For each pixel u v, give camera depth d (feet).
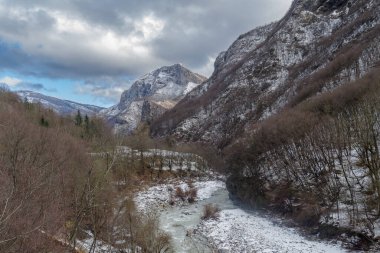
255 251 135.95
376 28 458.91
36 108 335.88
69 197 86.22
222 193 273.54
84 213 83.30
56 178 80.89
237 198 249.34
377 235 126.93
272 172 234.38
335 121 198.39
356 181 165.27
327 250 131.23
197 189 280.72
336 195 160.56
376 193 147.02
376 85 209.97
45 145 115.85
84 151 161.89
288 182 209.36
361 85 243.40
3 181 55.98
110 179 132.67
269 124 282.77
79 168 120.06
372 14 522.88
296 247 136.77
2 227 45.42
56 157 102.68
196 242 153.28
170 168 325.01
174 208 229.66
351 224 140.56
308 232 155.43
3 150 84.89
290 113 288.71
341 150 181.57
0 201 49.49
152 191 260.42
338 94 258.78
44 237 57.72
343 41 531.91
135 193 241.35
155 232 133.80
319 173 187.42
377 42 390.63
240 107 628.28
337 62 438.40
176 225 183.52
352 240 132.98
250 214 199.62
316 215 160.76
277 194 205.77
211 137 609.01
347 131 184.65
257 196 220.64
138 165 307.17
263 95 625.00
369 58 375.25
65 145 149.28
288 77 633.20
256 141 267.80
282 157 219.82
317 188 178.91
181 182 303.68
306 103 317.42
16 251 49.83
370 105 166.30
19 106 305.32
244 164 268.82
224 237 156.76
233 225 174.29
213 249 143.74
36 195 60.90
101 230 101.60
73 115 409.08
